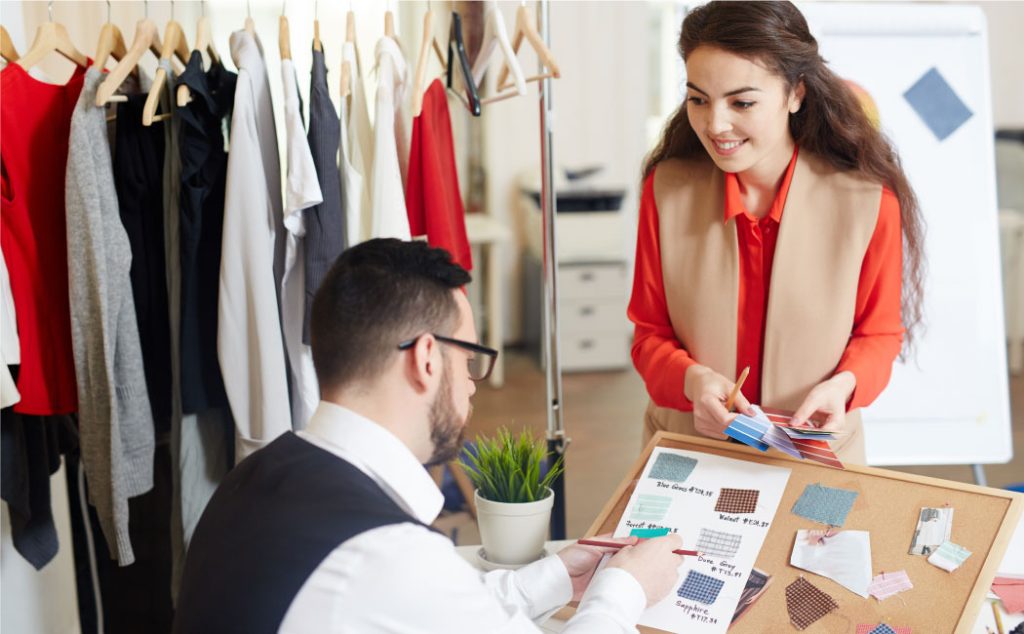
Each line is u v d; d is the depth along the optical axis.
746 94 1.62
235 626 1.05
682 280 1.83
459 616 1.06
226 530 1.11
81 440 1.97
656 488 1.55
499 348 5.19
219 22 4.48
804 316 1.74
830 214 1.73
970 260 2.77
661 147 1.90
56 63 3.16
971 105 2.76
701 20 1.65
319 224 1.96
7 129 1.90
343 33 4.38
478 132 5.62
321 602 1.04
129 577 2.46
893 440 2.78
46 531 2.11
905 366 2.78
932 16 2.75
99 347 1.92
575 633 1.22
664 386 1.79
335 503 1.08
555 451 2.11
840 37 2.75
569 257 5.37
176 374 2.06
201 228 1.98
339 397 1.17
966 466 4.04
